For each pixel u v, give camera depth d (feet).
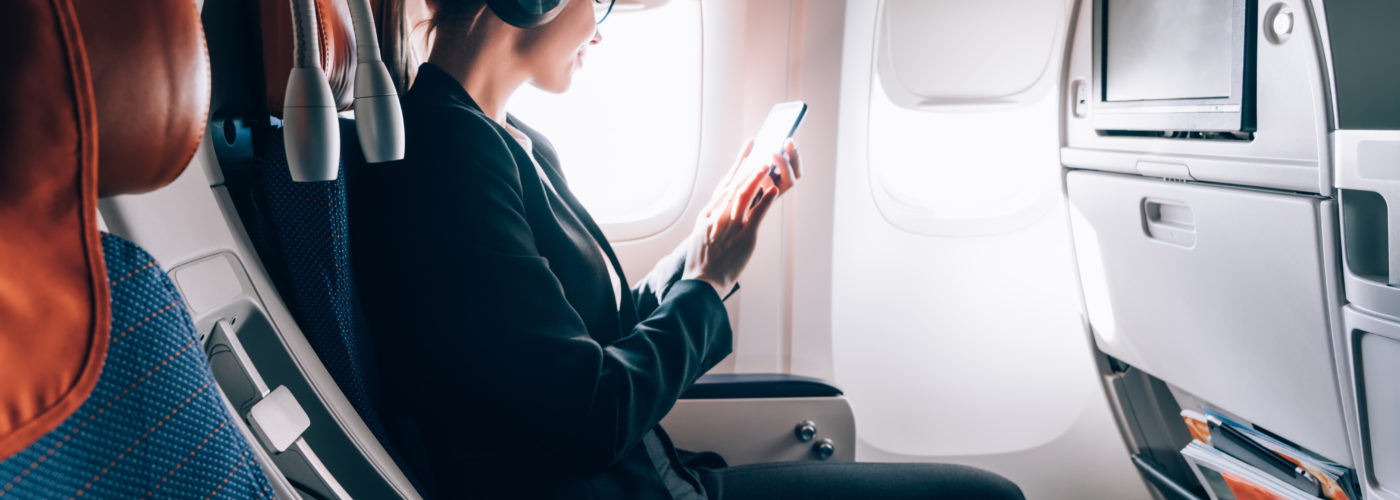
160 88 1.38
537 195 3.20
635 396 2.90
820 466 4.15
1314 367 3.67
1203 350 4.45
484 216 2.74
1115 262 4.95
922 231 6.22
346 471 2.70
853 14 5.44
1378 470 3.51
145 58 1.37
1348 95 3.20
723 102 5.47
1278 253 3.61
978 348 6.50
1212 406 4.79
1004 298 6.45
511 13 2.91
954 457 6.61
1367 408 3.45
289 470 2.46
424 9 3.11
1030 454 6.70
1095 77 4.75
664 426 4.88
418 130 2.84
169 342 1.43
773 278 5.77
